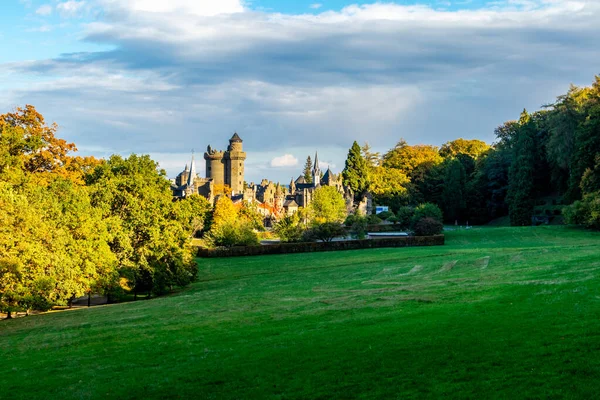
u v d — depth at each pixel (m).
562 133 126.06
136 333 34.53
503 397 17.94
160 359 27.14
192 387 22.12
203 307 44.69
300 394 20.22
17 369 27.75
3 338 38.47
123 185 68.31
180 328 34.69
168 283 65.12
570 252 58.16
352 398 19.48
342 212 150.75
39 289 48.19
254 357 25.19
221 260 94.38
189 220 75.31
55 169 78.81
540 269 44.69
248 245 100.62
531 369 19.78
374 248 99.69
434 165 190.25
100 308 53.47
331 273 66.94
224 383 22.30
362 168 187.62
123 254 63.53
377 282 51.31
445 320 28.00
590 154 106.94
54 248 51.84
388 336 26.02
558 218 126.25
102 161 83.44
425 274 55.22
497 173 162.38
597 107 109.50
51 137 81.00
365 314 33.00
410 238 101.69
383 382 20.39
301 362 23.70
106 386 23.30
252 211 155.12
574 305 27.38
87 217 57.44
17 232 48.91
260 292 53.19
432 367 21.20
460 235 107.81
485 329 25.14
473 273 49.22
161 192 73.25
